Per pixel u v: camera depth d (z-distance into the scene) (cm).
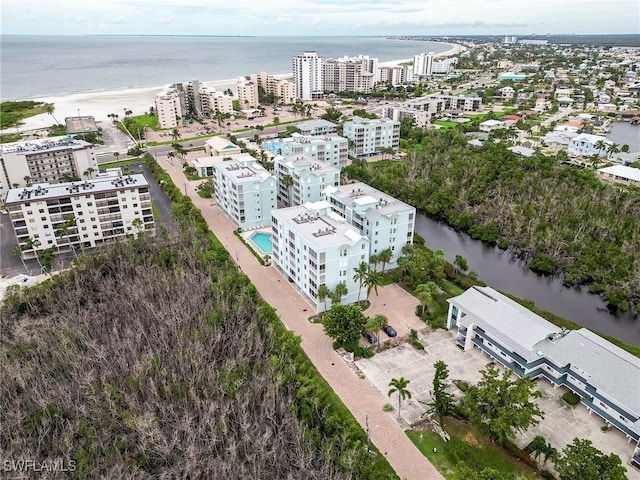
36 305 12650
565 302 14200
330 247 12062
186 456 8025
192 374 9950
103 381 9638
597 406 9194
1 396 9344
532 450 8256
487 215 19288
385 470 8094
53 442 8306
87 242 16238
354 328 10856
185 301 12419
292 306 13162
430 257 14712
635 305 13800
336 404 9544
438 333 12019
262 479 7725
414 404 9656
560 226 17638
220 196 19825
